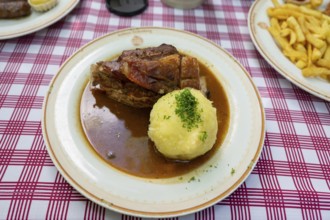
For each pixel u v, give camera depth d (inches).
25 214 7.4
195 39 11.9
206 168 8.4
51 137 8.4
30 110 9.7
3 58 11.2
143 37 11.8
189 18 14.0
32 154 8.6
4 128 9.1
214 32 13.4
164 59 9.7
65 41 12.2
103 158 8.6
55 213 7.5
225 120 9.8
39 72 10.9
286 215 8.0
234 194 8.3
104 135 9.2
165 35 12.0
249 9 14.8
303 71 11.1
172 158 8.6
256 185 8.5
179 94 8.8
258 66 12.2
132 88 9.9
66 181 8.1
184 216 7.8
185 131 8.2
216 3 15.0
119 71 9.6
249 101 10.1
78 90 10.0
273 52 12.0
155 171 8.4
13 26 11.9
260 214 8.0
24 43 11.9
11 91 10.2
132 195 7.6
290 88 11.5
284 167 9.1
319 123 10.4
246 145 9.0
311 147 9.7
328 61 11.2
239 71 11.0
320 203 8.3
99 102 10.1
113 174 8.0
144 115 9.9
